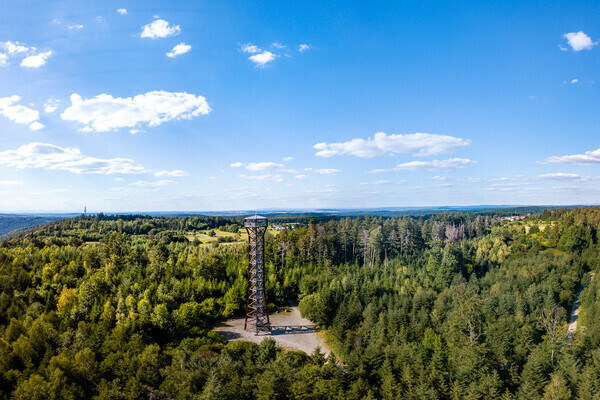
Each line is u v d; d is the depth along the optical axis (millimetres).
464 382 57344
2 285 95188
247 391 51406
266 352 61688
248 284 100812
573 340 71250
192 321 79500
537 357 64062
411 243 169750
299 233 151000
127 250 127312
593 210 195250
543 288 100750
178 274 107438
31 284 101250
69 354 59844
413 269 131750
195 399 48156
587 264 140875
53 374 51938
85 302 82250
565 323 93750
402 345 67375
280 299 106750
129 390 51750
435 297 95062
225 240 190500
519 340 69938
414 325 76500
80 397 52344
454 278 113250
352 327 80188
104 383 52688
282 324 91750
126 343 64625
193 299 91500
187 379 52750
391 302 89125
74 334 68250
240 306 97812
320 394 51781
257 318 85562
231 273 112500
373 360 59438
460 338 70125
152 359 56938
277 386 52188
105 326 71188
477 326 73938
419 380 56062
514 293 95188
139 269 106750
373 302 89562
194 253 130875
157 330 75750
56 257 118625
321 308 86125
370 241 149250
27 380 54312
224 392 49812
